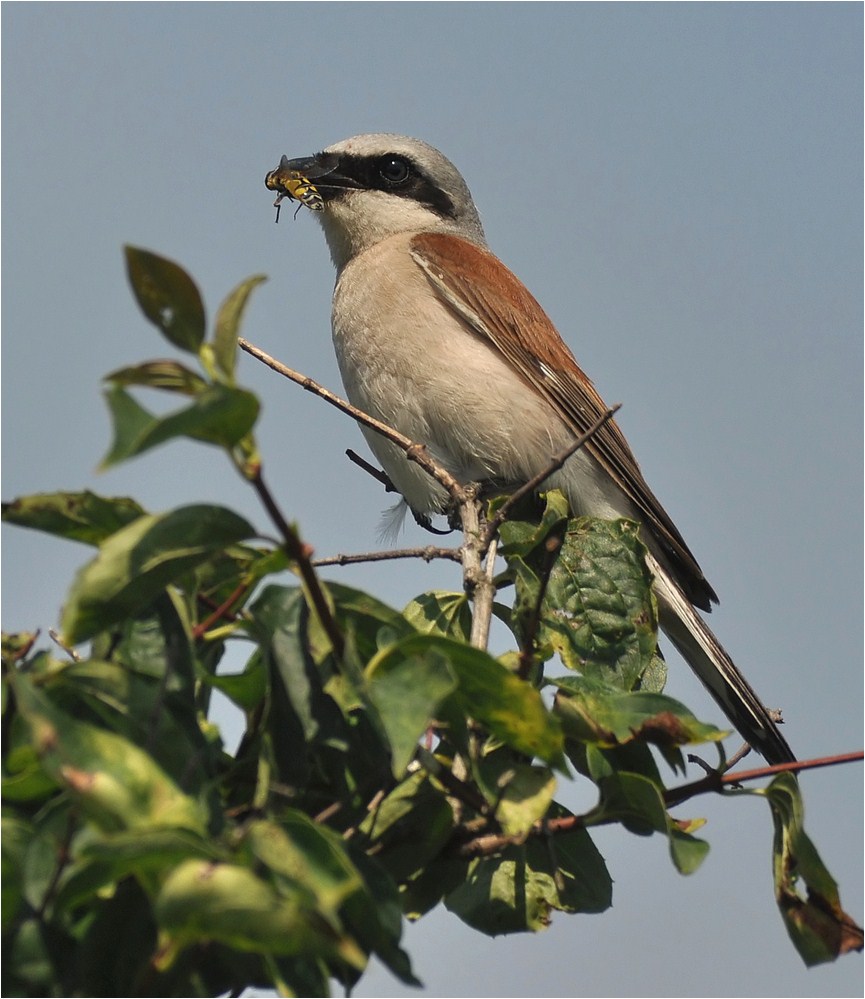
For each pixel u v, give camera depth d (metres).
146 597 4.65
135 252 4.13
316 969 4.52
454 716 5.14
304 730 4.84
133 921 4.50
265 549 5.30
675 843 5.16
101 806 4.06
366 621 5.18
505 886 6.30
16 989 4.41
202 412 4.04
